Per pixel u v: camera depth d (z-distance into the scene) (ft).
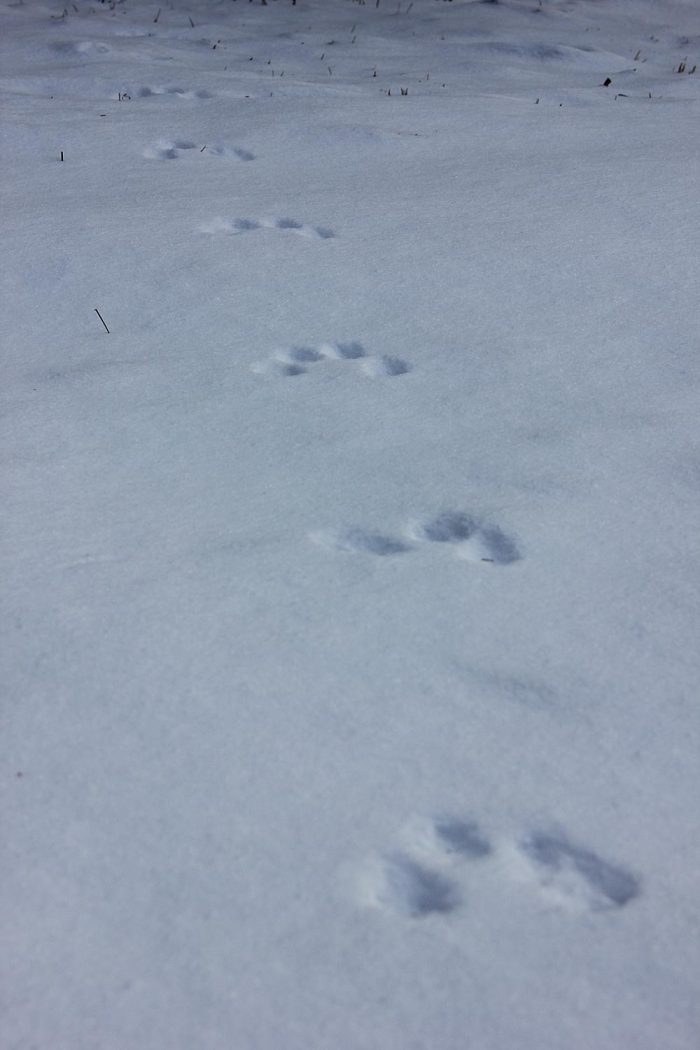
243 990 4.32
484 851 5.02
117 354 9.86
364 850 4.96
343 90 19.76
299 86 19.75
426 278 11.49
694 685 6.08
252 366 9.66
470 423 8.71
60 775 5.28
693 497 7.82
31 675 5.88
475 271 11.68
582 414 8.89
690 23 30.40
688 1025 4.29
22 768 5.31
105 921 4.58
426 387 9.29
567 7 30.55
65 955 4.43
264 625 6.34
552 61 23.80
